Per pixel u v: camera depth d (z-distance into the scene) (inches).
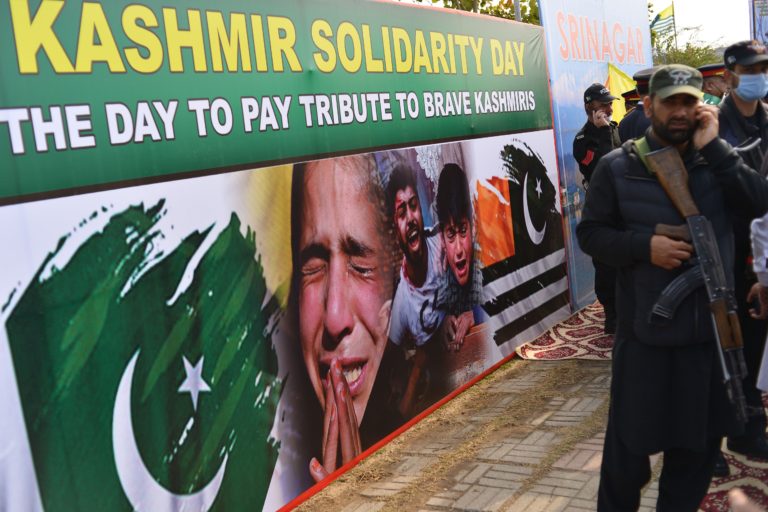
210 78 133.4
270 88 146.6
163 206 124.3
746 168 104.9
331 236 162.1
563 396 199.9
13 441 102.3
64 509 108.3
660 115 103.8
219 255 134.6
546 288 263.7
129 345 118.1
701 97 103.7
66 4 110.3
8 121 102.9
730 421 106.3
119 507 115.9
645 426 106.1
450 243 207.0
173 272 125.7
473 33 221.0
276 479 146.5
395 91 184.5
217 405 133.6
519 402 199.0
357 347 169.5
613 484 115.0
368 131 174.7
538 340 254.1
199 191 130.7
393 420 181.6
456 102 211.5
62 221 109.0
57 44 109.1
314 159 157.6
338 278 164.1
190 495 128.0
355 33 170.7
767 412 168.9
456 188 210.4
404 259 186.5
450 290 206.4
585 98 249.6
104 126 115.2
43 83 107.3
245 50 140.9
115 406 115.9
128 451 117.6
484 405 199.9
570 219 285.1
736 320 101.5
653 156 105.2
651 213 105.0
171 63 126.3
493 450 169.2
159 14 124.3
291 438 150.5
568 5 290.0
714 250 101.9
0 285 101.3
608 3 330.3
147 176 121.6
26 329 104.3
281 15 149.6
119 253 117.0
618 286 111.3
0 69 102.3
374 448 174.6
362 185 172.1
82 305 111.4
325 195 160.6
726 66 142.0
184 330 127.5
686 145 107.0
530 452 165.8
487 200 226.4
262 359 143.7
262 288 143.9
